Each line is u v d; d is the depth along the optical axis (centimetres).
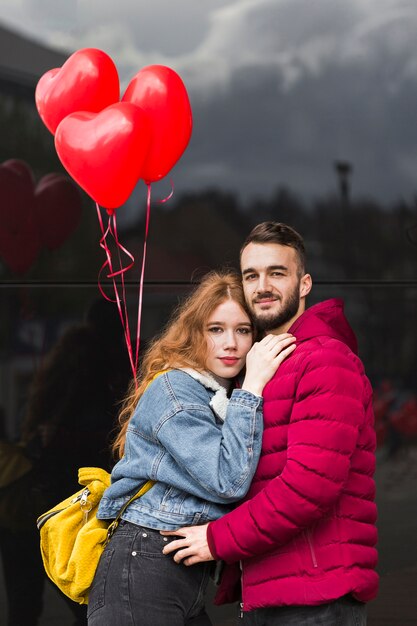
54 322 415
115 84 308
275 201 436
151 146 307
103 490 294
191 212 428
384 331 450
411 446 452
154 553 270
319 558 257
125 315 420
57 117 308
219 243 430
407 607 446
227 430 264
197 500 272
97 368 417
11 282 412
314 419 253
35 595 413
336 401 253
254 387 267
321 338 266
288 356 269
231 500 265
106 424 416
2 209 410
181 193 428
